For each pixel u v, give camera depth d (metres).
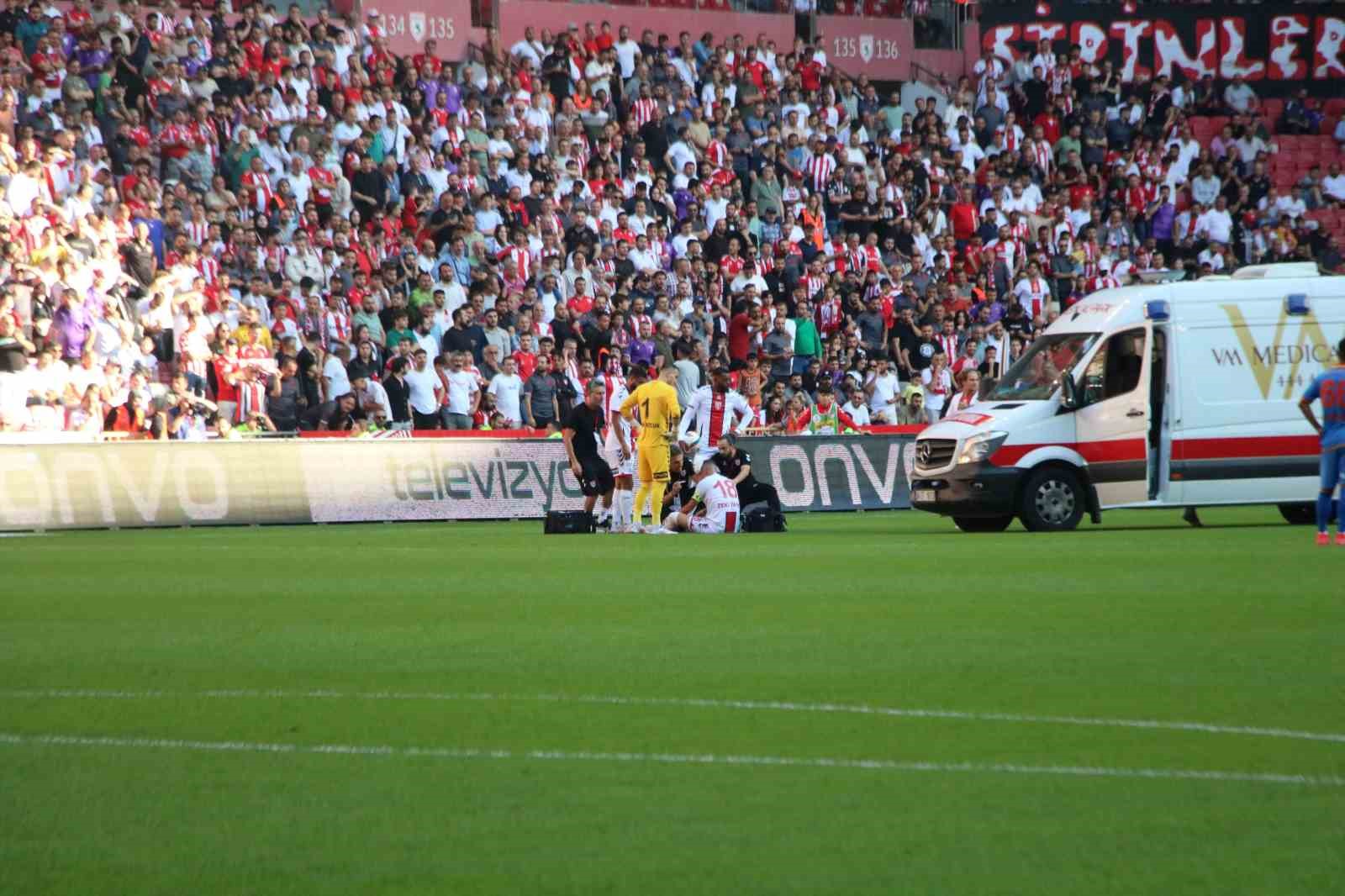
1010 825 23.27
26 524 93.31
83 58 124.75
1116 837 22.58
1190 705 32.25
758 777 26.28
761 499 89.62
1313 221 168.75
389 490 102.75
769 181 148.88
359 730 30.27
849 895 20.12
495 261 131.75
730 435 89.56
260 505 99.56
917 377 140.50
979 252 152.00
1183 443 86.75
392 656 39.34
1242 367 87.44
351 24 146.62
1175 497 86.88
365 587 56.22
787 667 37.31
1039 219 159.50
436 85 139.12
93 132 122.88
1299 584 54.78
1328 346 88.25
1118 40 175.50
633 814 24.00
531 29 148.50
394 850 22.23
